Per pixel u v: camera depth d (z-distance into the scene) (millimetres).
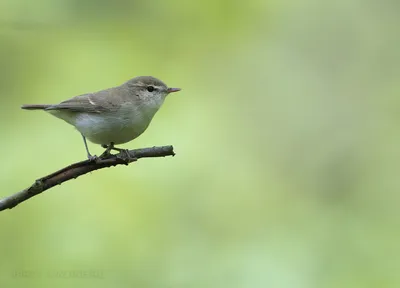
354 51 15664
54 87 13477
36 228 11555
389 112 14930
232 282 11297
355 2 15969
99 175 12359
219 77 14914
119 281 11148
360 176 14180
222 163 13898
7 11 12820
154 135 13758
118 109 8477
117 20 13828
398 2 15727
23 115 13094
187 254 11898
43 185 6973
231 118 14688
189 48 14773
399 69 15352
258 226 12922
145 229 12016
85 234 11633
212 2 14617
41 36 13641
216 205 12930
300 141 14820
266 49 15492
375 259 11883
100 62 13945
